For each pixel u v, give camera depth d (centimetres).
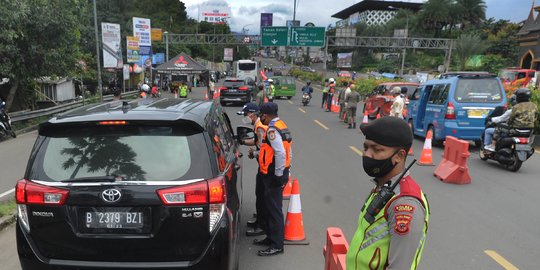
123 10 5469
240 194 439
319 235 511
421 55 8338
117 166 294
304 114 2011
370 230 172
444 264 434
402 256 159
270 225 457
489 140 935
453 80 1072
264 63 12238
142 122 305
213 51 9531
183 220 286
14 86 1536
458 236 510
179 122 307
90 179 288
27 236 295
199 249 290
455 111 1050
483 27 8356
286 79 3000
